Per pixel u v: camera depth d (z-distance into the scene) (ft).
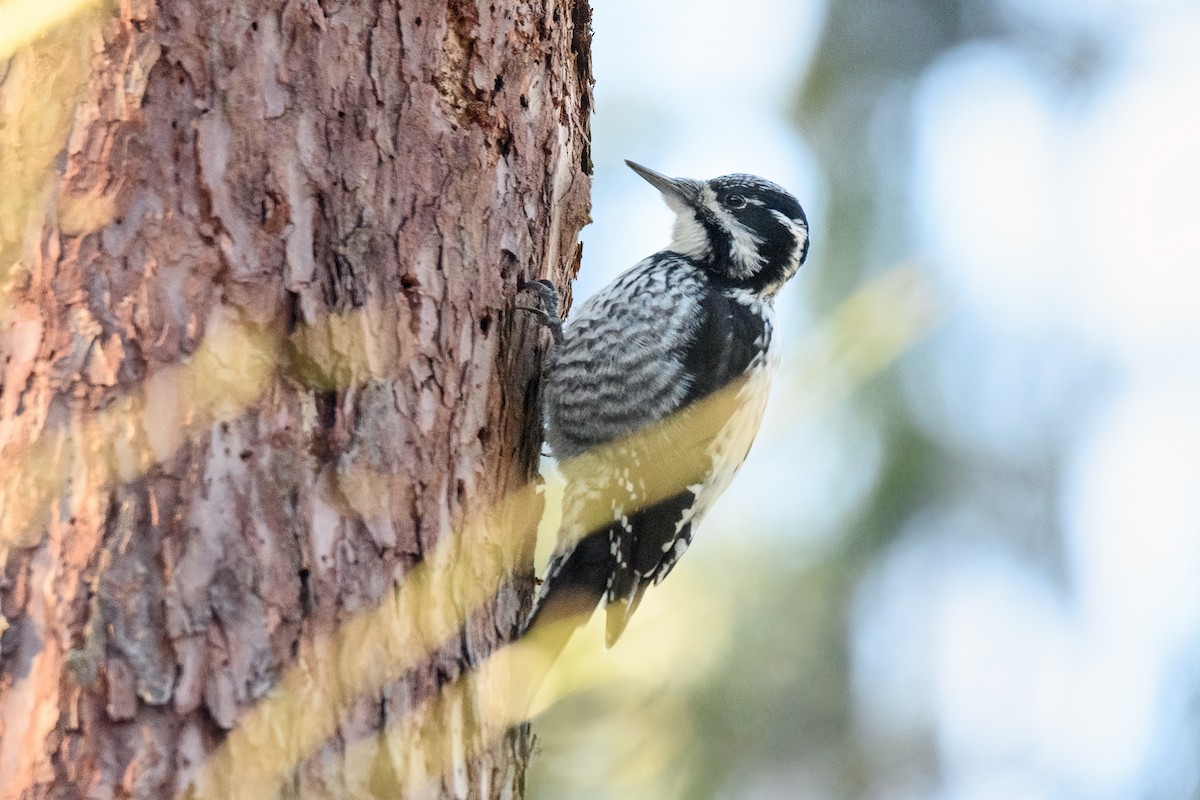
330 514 22.24
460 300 25.68
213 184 21.86
